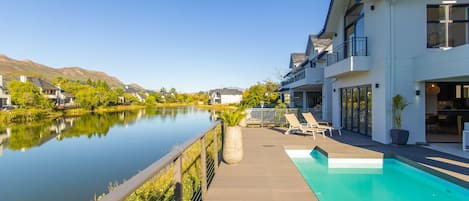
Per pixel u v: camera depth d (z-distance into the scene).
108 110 60.75
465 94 10.39
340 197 5.08
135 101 83.31
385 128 8.68
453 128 10.42
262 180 4.91
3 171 13.61
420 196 5.10
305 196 4.13
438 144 8.43
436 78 7.59
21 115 34.31
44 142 21.59
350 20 11.49
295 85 20.00
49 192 10.86
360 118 10.83
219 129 8.53
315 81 16.64
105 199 1.09
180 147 2.67
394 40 8.60
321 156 7.89
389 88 8.62
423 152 7.27
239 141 6.07
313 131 10.27
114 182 11.72
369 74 9.73
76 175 12.85
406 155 6.88
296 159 8.17
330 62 13.22
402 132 8.16
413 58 8.57
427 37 8.62
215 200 4.00
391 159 7.04
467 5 8.58
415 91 8.55
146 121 37.94
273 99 33.88
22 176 12.80
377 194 5.22
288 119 11.69
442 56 7.32
